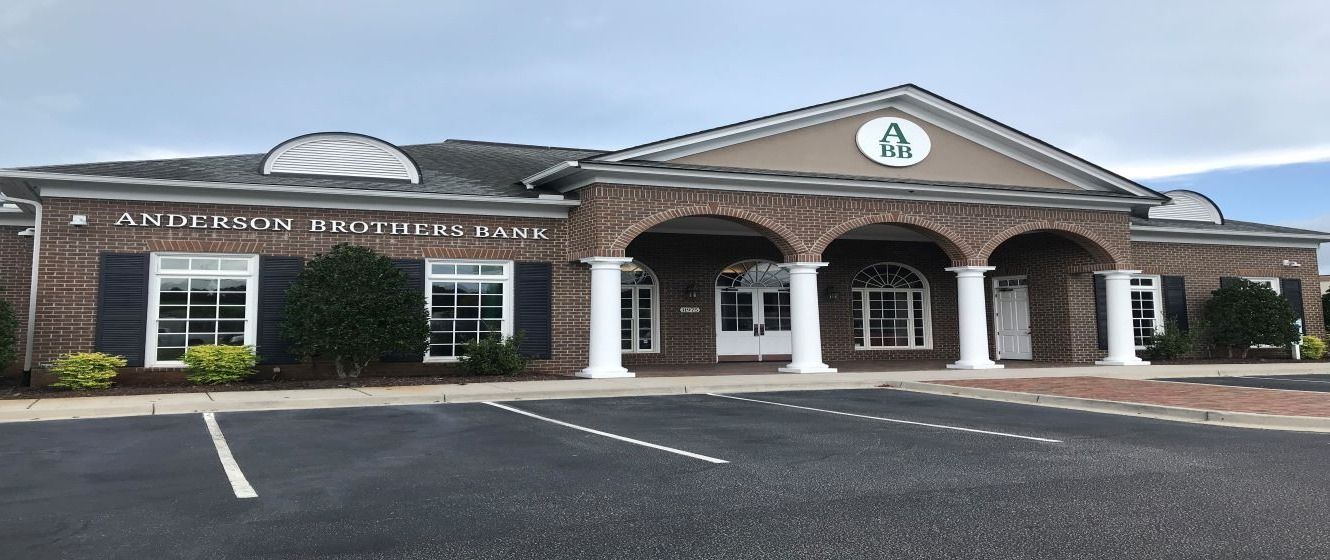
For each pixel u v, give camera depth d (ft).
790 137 57.77
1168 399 39.55
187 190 48.01
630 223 53.31
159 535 16.79
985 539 16.28
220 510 18.84
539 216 55.72
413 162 54.70
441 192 52.54
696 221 64.03
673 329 68.85
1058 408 39.11
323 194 50.11
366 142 54.19
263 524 17.63
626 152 52.95
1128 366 63.41
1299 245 79.87
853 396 44.98
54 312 45.68
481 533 16.90
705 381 49.90
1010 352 74.43
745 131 55.88
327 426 32.45
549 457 25.48
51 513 18.57
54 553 15.58
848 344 74.54
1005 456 25.46
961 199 61.52
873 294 77.00
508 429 31.65
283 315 48.70
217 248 48.70
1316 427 31.60
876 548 15.71
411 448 27.22
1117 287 65.92
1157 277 73.92
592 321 53.06
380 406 39.55
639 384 47.62
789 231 57.16
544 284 55.42
